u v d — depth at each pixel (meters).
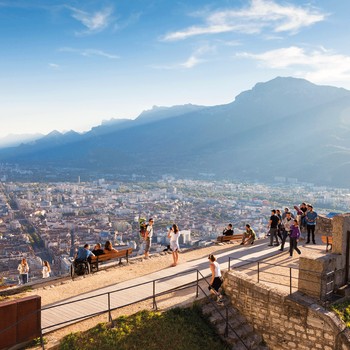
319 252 21.47
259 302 14.47
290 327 13.61
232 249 22.86
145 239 22.50
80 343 12.38
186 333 13.58
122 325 13.27
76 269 19.22
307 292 13.94
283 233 21.89
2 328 11.86
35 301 12.48
